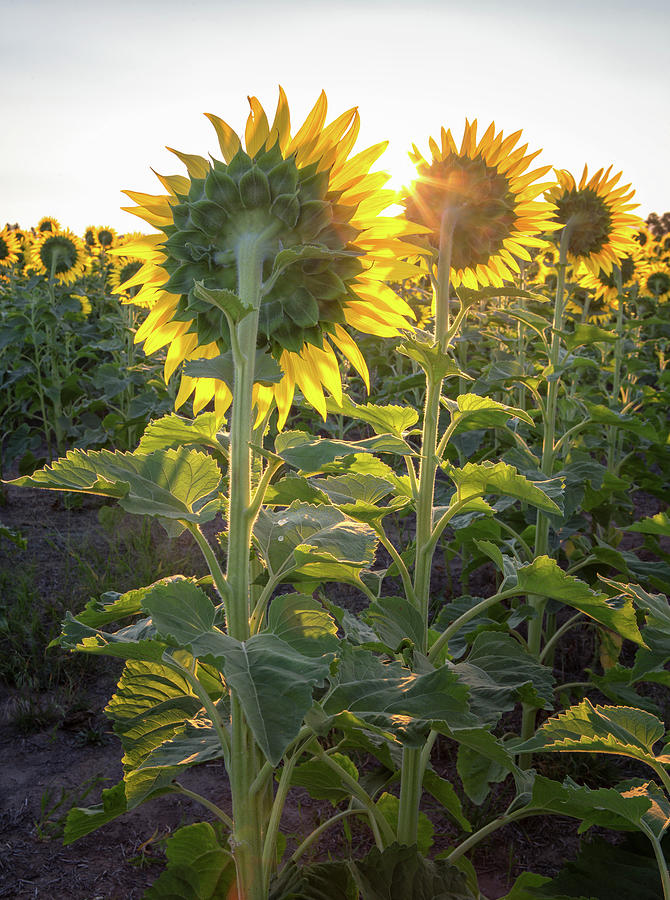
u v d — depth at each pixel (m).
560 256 4.02
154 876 2.72
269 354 1.62
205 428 1.75
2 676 4.00
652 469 7.94
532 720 3.42
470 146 2.40
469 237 2.43
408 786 2.23
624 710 1.76
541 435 5.16
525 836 3.08
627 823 1.96
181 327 1.75
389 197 1.57
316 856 2.85
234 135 1.54
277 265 1.42
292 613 1.44
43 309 8.08
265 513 1.96
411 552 3.31
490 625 2.70
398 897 1.95
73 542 5.80
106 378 7.54
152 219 1.65
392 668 1.67
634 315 8.14
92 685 4.02
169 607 1.38
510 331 7.08
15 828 2.95
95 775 3.30
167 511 1.55
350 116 1.51
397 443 2.08
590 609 2.06
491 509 2.20
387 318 1.68
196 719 1.89
